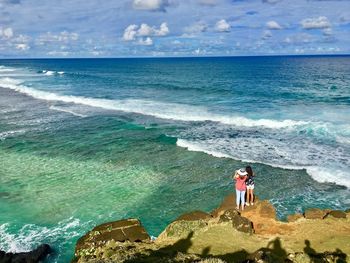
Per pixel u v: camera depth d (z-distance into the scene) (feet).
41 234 52.26
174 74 312.71
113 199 62.03
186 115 119.03
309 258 32.99
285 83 209.36
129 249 37.55
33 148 89.40
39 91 189.57
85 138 96.99
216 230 39.55
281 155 77.87
